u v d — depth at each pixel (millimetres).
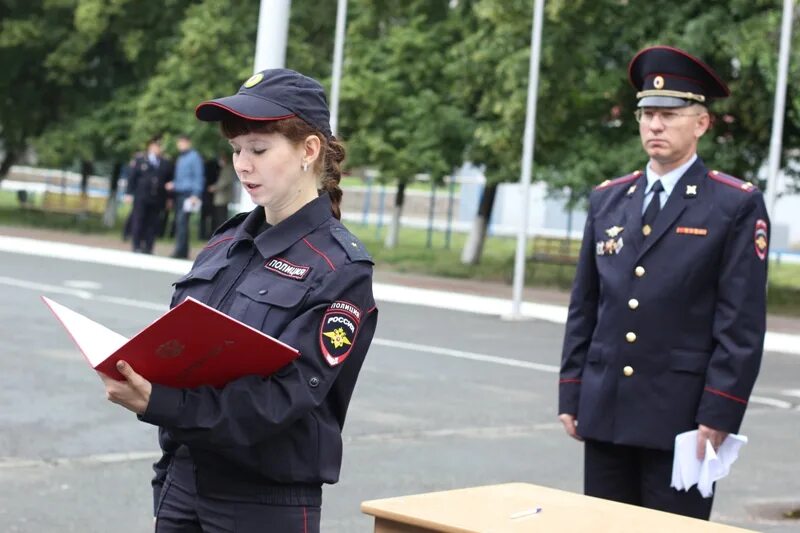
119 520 8500
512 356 17484
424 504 4219
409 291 25953
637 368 6062
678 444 5906
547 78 27641
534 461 11000
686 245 6051
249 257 4188
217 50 35188
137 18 38344
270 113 4016
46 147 39219
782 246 42688
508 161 29062
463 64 29516
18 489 9094
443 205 57406
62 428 11109
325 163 4238
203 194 38938
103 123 38969
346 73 32344
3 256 27812
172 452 4215
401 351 17266
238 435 3834
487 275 32469
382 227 51156
